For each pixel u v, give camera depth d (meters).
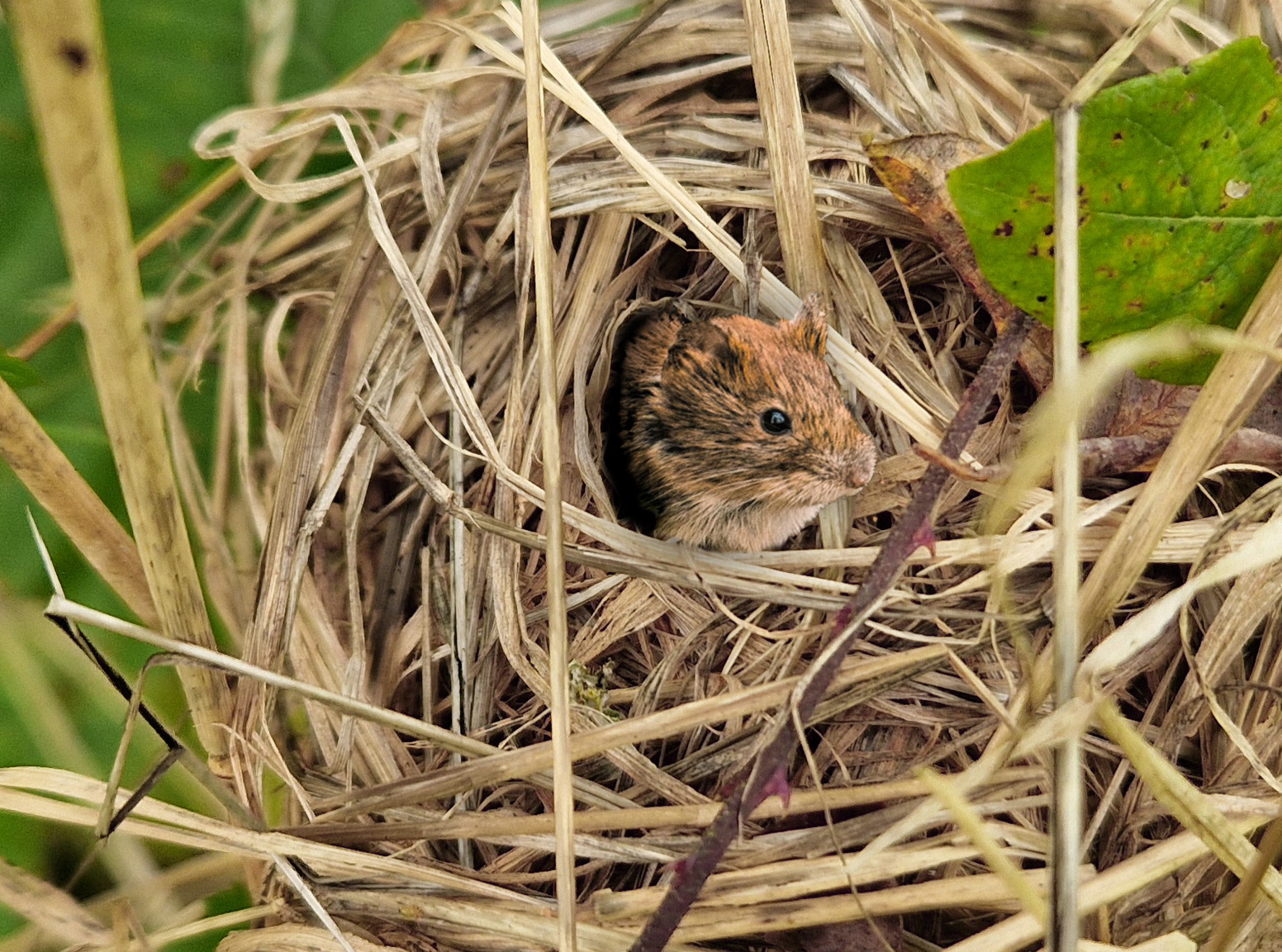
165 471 0.23
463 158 0.28
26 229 0.27
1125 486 0.26
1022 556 0.24
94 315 0.22
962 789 0.23
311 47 0.28
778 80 0.27
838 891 0.24
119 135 0.28
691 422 0.26
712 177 0.27
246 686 0.25
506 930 0.24
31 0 0.20
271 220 0.27
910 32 0.27
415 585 0.27
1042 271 0.23
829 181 0.27
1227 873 0.24
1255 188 0.23
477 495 0.27
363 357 0.27
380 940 0.25
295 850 0.24
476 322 0.28
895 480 0.27
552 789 0.26
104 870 0.25
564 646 0.23
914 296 0.28
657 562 0.26
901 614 0.25
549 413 0.24
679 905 0.23
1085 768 0.25
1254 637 0.25
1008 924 0.24
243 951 0.25
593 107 0.26
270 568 0.26
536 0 0.24
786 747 0.23
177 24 0.28
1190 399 0.25
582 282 0.27
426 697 0.26
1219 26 0.27
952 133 0.26
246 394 0.27
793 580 0.26
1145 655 0.25
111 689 0.26
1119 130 0.23
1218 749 0.25
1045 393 0.26
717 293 0.28
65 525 0.24
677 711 0.24
